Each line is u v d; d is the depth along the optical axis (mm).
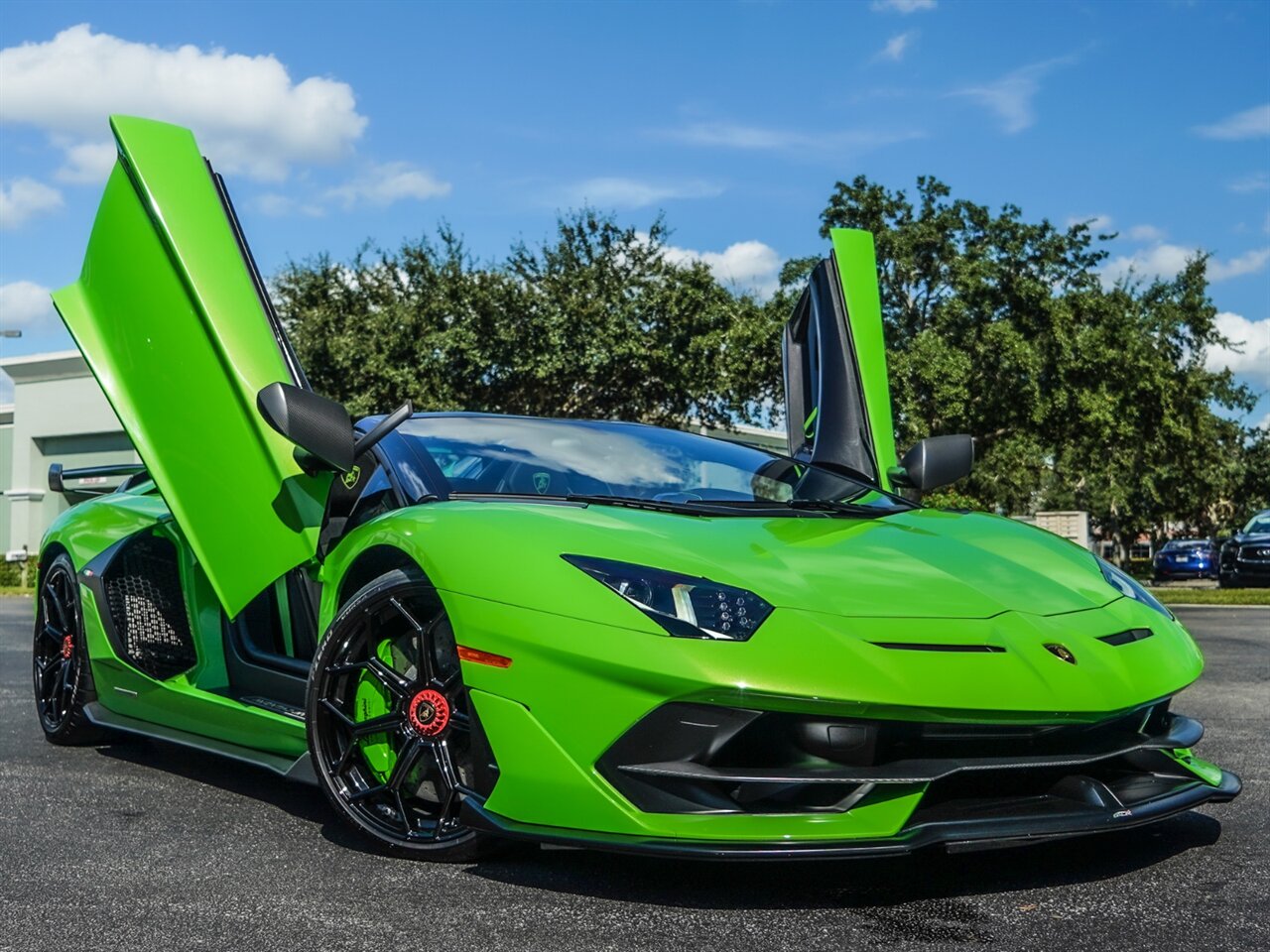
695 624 2305
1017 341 18984
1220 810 3082
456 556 2553
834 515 3168
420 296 19875
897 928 2172
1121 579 2996
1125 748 2479
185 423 3258
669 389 19281
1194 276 24391
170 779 3557
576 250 20047
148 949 2094
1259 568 19328
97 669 3855
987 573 2730
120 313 3402
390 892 2412
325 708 2816
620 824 2287
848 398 3889
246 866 2609
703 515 2961
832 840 2232
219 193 3354
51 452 30062
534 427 3582
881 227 20422
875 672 2266
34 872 2584
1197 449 27156
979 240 20250
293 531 3059
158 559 3781
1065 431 20328
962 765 2318
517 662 2396
